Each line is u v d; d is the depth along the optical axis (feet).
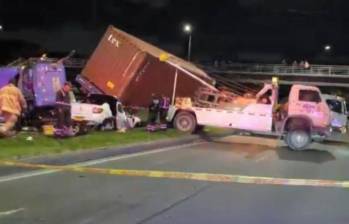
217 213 32.27
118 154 59.62
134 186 39.83
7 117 58.34
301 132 78.28
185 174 44.24
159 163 54.19
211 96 88.28
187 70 92.53
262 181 43.68
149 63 90.94
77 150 54.03
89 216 30.32
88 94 90.53
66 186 38.81
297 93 79.51
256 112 83.76
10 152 48.03
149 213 31.58
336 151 79.56
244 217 31.50
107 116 79.71
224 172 49.96
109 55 94.02
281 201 36.63
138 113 94.22
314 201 37.09
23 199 34.06
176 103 89.30
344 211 34.17
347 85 335.88
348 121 128.88
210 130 98.48
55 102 68.44
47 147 53.16
